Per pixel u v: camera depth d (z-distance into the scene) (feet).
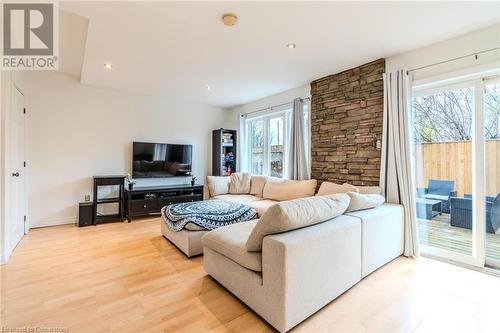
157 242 10.32
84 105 13.73
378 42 8.57
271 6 6.48
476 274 7.47
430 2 6.36
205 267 7.36
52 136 12.84
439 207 9.07
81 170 13.69
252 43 8.61
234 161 18.79
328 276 5.81
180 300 6.12
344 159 11.28
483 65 7.62
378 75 10.03
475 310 5.70
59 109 13.01
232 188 15.60
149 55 9.63
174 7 6.50
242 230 7.16
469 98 8.38
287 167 14.75
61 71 12.90
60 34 8.71
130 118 15.28
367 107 10.40
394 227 8.43
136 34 7.97
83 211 12.73
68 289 6.56
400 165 9.15
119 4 6.38
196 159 18.22
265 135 16.48
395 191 9.32
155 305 5.89
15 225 9.86
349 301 6.08
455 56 8.21
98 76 12.17
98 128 14.19
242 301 5.97
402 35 8.09
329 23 7.34
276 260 4.97
